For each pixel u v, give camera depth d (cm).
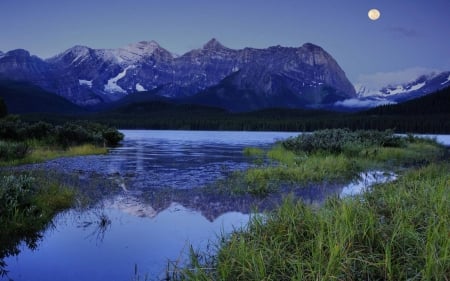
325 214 653
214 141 4916
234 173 1633
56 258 642
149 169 1823
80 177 1516
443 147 3388
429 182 919
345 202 729
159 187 1318
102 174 1623
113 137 3888
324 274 460
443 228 519
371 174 1603
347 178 1495
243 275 485
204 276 498
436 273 426
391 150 2497
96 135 3425
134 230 798
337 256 475
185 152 2970
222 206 1025
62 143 2891
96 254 660
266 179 1456
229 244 615
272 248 556
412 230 535
